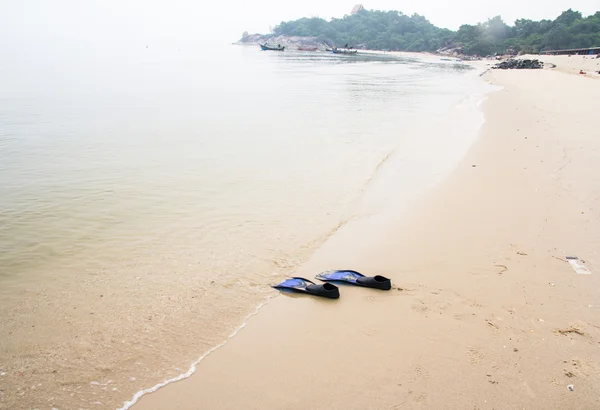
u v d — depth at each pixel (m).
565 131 17.92
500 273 7.18
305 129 20.00
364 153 15.70
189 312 6.31
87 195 11.15
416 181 12.50
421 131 19.78
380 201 11.00
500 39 178.00
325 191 11.77
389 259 7.93
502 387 4.79
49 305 6.45
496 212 9.82
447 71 74.75
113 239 8.72
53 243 8.49
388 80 50.31
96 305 6.46
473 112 25.66
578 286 6.71
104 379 5.00
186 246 8.49
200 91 34.97
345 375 5.00
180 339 5.71
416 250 8.21
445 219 9.61
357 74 60.06
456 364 5.14
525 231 8.74
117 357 5.36
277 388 4.82
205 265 7.75
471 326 5.84
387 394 4.70
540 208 9.90
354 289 6.93
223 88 37.75
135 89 35.25
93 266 7.65
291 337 5.73
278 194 11.50
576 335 5.61
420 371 5.04
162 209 10.34
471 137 18.25
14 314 6.21
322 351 5.43
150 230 9.17
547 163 13.39
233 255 8.15
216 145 16.67
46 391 4.79
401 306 6.38
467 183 12.04
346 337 5.70
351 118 23.20
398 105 28.81
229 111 24.97
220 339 5.72
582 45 131.88
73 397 4.71
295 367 5.15
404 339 5.61
